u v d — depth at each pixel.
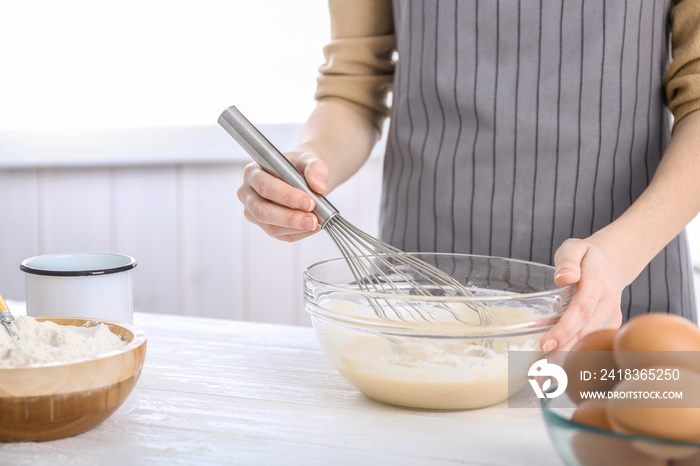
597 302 0.73
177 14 2.07
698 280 1.81
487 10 1.03
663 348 0.55
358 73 1.21
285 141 2.07
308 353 0.95
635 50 1.01
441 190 1.10
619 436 0.51
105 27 2.10
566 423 0.53
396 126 1.16
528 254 1.07
